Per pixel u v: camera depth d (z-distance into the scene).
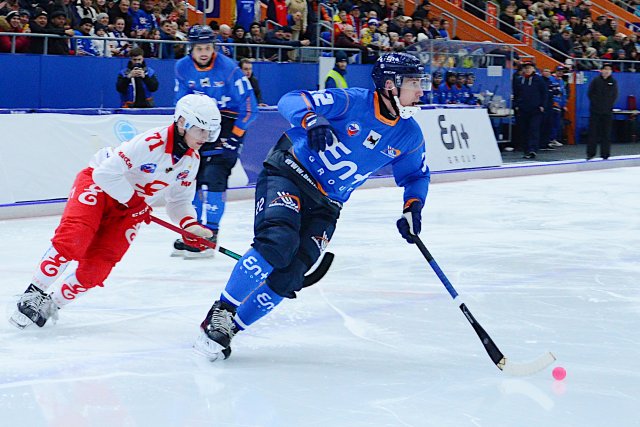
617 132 45.12
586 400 8.05
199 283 12.88
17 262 14.19
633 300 12.23
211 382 8.42
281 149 9.16
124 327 10.44
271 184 8.96
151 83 24.50
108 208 10.02
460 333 10.38
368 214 20.25
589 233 18.09
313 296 12.16
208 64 15.20
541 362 8.57
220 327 8.98
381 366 9.05
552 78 40.16
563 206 22.27
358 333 10.32
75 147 20.08
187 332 10.27
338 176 9.05
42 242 16.03
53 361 9.02
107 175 9.51
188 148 9.74
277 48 29.91
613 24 48.91
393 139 9.11
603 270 14.34
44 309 10.15
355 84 31.56
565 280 13.52
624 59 45.78
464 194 24.58
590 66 43.66
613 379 8.70
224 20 32.69
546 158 34.78
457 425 7.37
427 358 9.35
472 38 42.47
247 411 7.63
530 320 11.04
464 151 29.38
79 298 11.83
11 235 16.73
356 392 8.20
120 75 24.28
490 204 22.48
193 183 10.09
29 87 23.91
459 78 31.38
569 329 10.63
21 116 19.33
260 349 9.60
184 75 15.35
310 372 8.80
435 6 40.66
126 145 9.57
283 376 8.65
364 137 8.96
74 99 24.88
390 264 14.55
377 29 33.84
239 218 19.42
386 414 7.61
